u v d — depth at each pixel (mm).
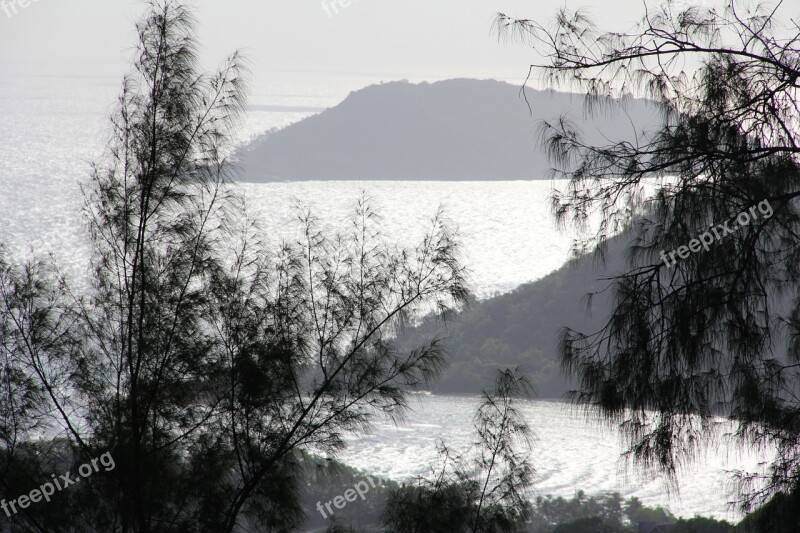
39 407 23266
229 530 22844
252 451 23078
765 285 14938
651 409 14695
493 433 23219
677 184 15117
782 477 14766
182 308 23844
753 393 14297
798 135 14898
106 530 22906
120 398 23219
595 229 15969
